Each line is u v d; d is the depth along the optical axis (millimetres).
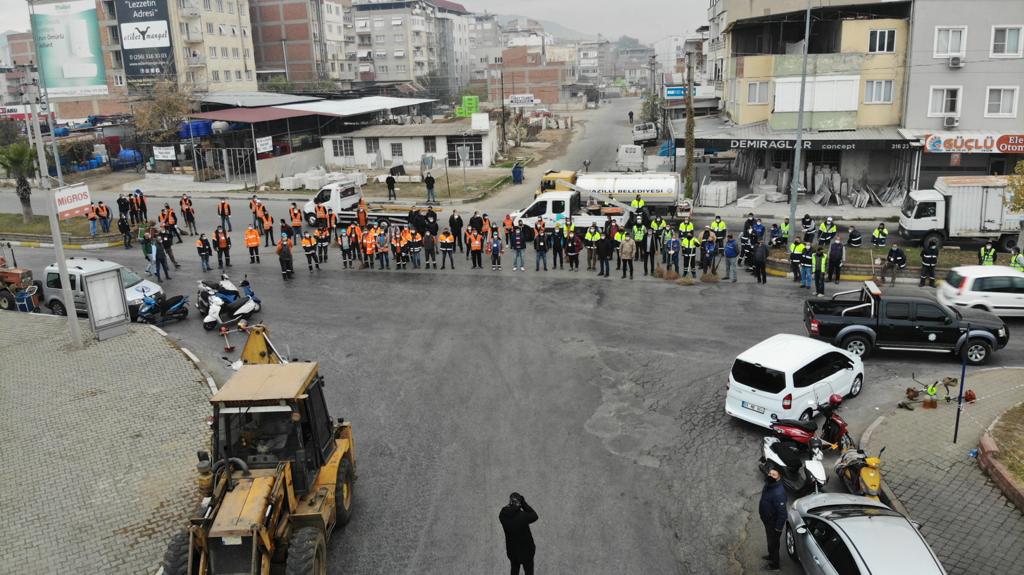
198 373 18344
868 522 9789
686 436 14820
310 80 103312
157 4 72625
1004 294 21281
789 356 15008
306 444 10430
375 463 13859
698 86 67688
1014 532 11156
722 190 40750
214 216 40719
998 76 39062
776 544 10617
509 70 131625
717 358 18859
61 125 69875
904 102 40750
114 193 49188
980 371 18062
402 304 24062
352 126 64375
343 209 37531
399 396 16875
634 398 16594
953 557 10617
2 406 16703
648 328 21250
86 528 11961
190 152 57312
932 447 13969
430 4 144125
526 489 12875
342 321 22422
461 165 57750
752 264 27250
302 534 9547
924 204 30359
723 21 61000
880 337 18812
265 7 104562
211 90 78375
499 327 21562
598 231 28125
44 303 25516
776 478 10570
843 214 38281
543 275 27609
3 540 11695
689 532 11617
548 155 65250
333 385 17578
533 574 10336
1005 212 29719
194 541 8914
